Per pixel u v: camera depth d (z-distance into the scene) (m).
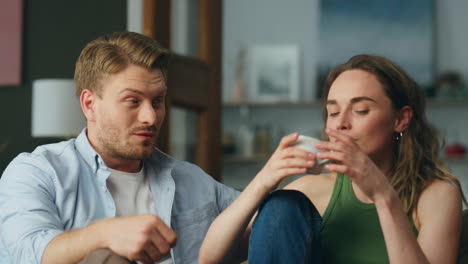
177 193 1.69
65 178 1.51
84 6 3.24
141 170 1.62
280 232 1.25
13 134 3.40
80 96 1.56
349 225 1.45
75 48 3.29
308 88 5.33
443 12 5.19
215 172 3.07
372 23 5.25
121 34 1.53
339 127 1.39
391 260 1.22
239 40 5.45
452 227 1.39
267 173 1.30
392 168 1.52
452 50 5.16
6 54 3.38
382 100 1.40
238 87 5.29
